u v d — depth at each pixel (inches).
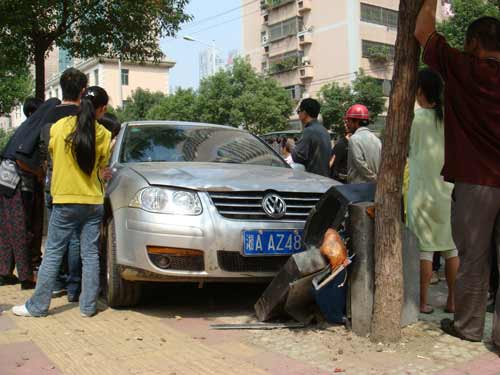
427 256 162.1
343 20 1416.1
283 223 159.6
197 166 179.3
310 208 166.2
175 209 153.2
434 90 161.0
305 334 143.9
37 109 209.5
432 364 121.8
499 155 129.0
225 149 207.9
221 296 191.0
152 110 1501.0
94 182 164.1
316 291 145.7
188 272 151.9
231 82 1341.0
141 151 197.2
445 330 144.3
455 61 128.4
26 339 142.1
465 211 132.4
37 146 201.8
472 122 130.2
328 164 235.3
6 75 792.3
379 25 1461.6
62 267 196.9
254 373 117.3
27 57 400.8
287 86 1588.3
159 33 413.7
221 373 117.7
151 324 155.5
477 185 129.9
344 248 138.5
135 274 156.3
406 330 145.6
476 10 876.0
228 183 159.6
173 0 407.2
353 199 144.3
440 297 187.2
